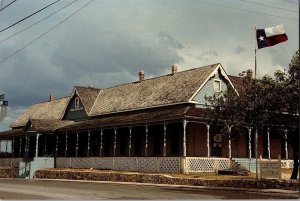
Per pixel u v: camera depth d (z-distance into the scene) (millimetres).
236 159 36594
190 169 33750
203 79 38875
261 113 25250
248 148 40875
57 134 50688
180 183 30156
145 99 43219
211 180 28391
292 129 25516
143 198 19875
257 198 20312
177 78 42750
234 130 27188
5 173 50312
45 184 32594
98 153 47438
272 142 42844
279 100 24391
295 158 26609
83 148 50219
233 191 24812
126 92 48250
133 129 43344
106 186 29609
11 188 27234
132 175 34188
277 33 26688
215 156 38719
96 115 48562
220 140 39281
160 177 31750
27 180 40750
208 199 19391
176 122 35531
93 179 38062
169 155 38750
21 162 48812
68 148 52375
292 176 26781
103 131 47250
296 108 24047
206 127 38594
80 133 50500
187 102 37562
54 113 58656
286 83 24562
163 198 19938
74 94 53281
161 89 42906
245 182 26656
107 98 50469
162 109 40375
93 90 53812
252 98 25547
